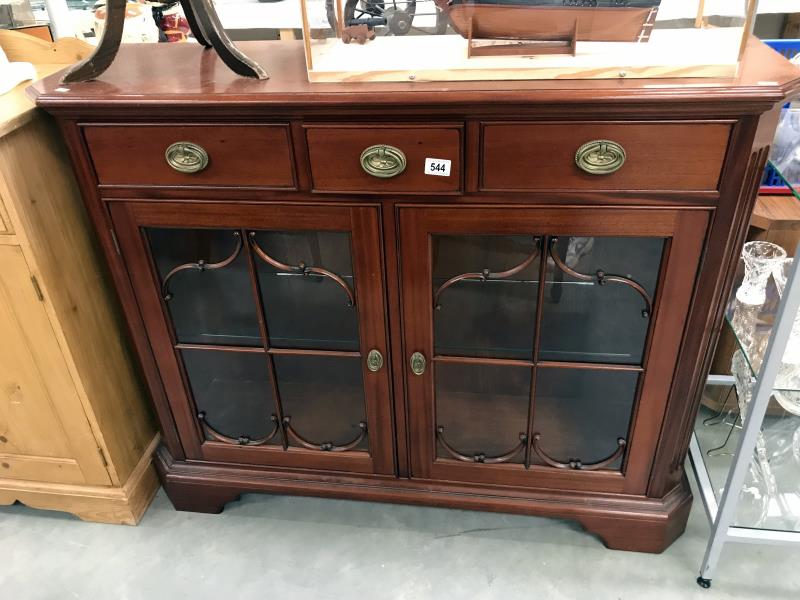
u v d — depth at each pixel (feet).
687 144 2.98
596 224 3.26
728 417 5.03
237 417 4.43
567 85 2.92
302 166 3.28
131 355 4.64
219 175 3.37
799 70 2.96
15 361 4.04
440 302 3.69
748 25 2.77
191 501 4.68
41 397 4.19
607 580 4.17
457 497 4.31
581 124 2.98
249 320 3.99
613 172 3.09
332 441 4.37
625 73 2.94
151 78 3.40
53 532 4.65
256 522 4.67
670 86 2.81
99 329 4.26
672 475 4.08
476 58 3.04
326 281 3.74
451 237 3.46
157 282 3.85
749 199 3.13
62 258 3.86
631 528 4.18
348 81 3.13
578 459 4.13
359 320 3.78
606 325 3.67
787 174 3.44
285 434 4.35
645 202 3.16
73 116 3.28
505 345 3.80
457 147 3.11
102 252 4.21
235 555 4.43
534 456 4.17
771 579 4.13
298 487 4.46
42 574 4.35
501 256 3.48
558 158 3.09
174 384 4.26
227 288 3.89
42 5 4.62
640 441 3.93
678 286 3.39
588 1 2.82
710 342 3.59
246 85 3.19
